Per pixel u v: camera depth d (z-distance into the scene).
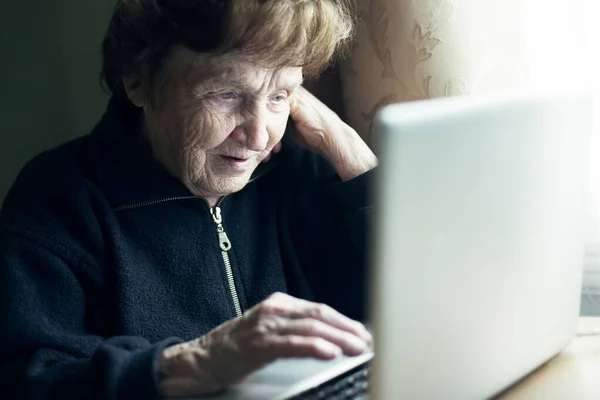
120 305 1.06
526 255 0.84
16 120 1.59
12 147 1.60
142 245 1.10
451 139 0.69
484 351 0.80
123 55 1.03
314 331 0.79
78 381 0.86
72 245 1.04
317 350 0.76
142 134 1.15
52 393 0.88
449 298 0.72
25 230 1.02
